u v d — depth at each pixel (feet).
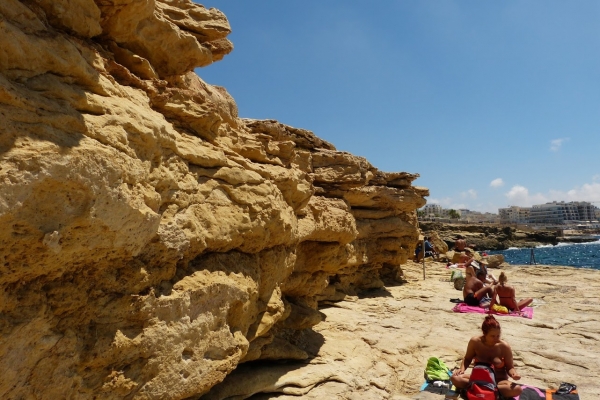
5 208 8.57
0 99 9.18
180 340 13.94
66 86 11.05
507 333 31.01
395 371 23.67
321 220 28.37
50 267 10.39
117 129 11.60
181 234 14.20
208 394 17.51
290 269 22.97
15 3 10.39
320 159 37.01
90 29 13.35
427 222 219.82
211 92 22.47
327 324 31.71
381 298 44.29
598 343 28.53
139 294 12.80
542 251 233.14
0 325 9.68
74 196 9.98
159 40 16.84
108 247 11.28
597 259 169.07
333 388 20.77
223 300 15.96
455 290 50.85
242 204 17.60
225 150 18.28
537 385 21.75
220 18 20.25
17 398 10.35
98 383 11.93
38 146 9.28
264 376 20.06
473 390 19.34
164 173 13.62
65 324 11.27
